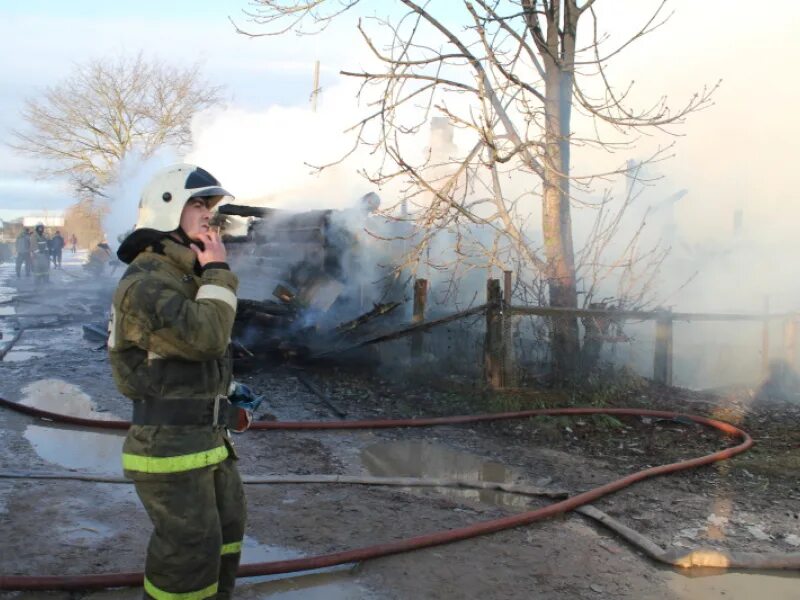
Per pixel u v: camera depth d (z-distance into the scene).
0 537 3.48
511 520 3.94
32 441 5.29
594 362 7.51
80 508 3.93
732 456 5.55
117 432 5.68
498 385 6.94
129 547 3.47
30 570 3.17
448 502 4.35
